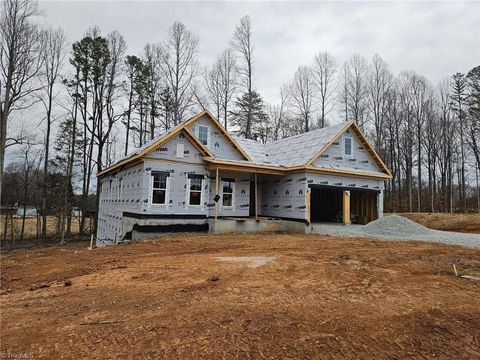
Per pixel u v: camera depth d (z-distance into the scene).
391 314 4.79
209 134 18.20
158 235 15.01
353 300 5.42
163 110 31.14
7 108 21.86
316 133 21.88
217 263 8.20
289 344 3.81
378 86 37.38
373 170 21.28
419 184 34.47
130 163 16.64
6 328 4.31
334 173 18.73
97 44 26.42
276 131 41.75
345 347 3.77
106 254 9.91
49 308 5.09
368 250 10.27
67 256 10.04
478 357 3.62
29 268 8.36
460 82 35.88
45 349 3.70
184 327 4.26
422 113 36.53
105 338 3.96
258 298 5.46
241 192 18.44
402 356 3.61
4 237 24.86
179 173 15.85
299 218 17.66
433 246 11.16
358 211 21.80
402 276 7.06
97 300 5.43
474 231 18.80
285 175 19.17
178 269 7.61
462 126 35.16
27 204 28.94
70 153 27.53
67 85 26.47
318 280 6.68
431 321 4.56
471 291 6.01
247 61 33.91
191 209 16.11
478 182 36.00
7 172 29.73
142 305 5.12
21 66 22.80
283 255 9.31
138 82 29.31
